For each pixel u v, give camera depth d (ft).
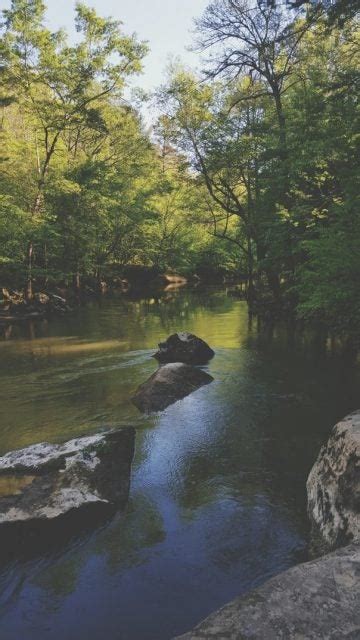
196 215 88.33
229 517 14.85
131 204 112.98
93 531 14.20
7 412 26.13
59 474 15.61
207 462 18.89
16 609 11.19
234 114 69.77
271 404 25.85
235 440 21.04
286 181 51.70
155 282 139.44
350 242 29.86
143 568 12.53
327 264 30.66
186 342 37.60
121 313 74.74
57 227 84.89
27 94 78.59
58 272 92.79
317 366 34.53
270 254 61.62
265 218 63.05
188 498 16.11
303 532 13.83
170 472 18.06
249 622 7.00
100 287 117.08
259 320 61.26
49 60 75.10
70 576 12.28
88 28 79.15
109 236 118.01
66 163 97.50
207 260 146.10
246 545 13.39
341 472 13.21
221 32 66.74
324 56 59.11
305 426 22.45
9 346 47.91
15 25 72.90
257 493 16.31
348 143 40.73
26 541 13.29
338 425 14.58
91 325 61.26
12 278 86.33
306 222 47.98
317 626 6.84
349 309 32.65
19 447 21.02
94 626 10.62
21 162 88.22
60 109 79.36
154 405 25.86
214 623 7.05
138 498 16.11
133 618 10.84
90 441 17.57
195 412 24.86
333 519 12.75
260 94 66.69
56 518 13.80
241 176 72.74
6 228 76.02
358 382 29.66
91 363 38.11
